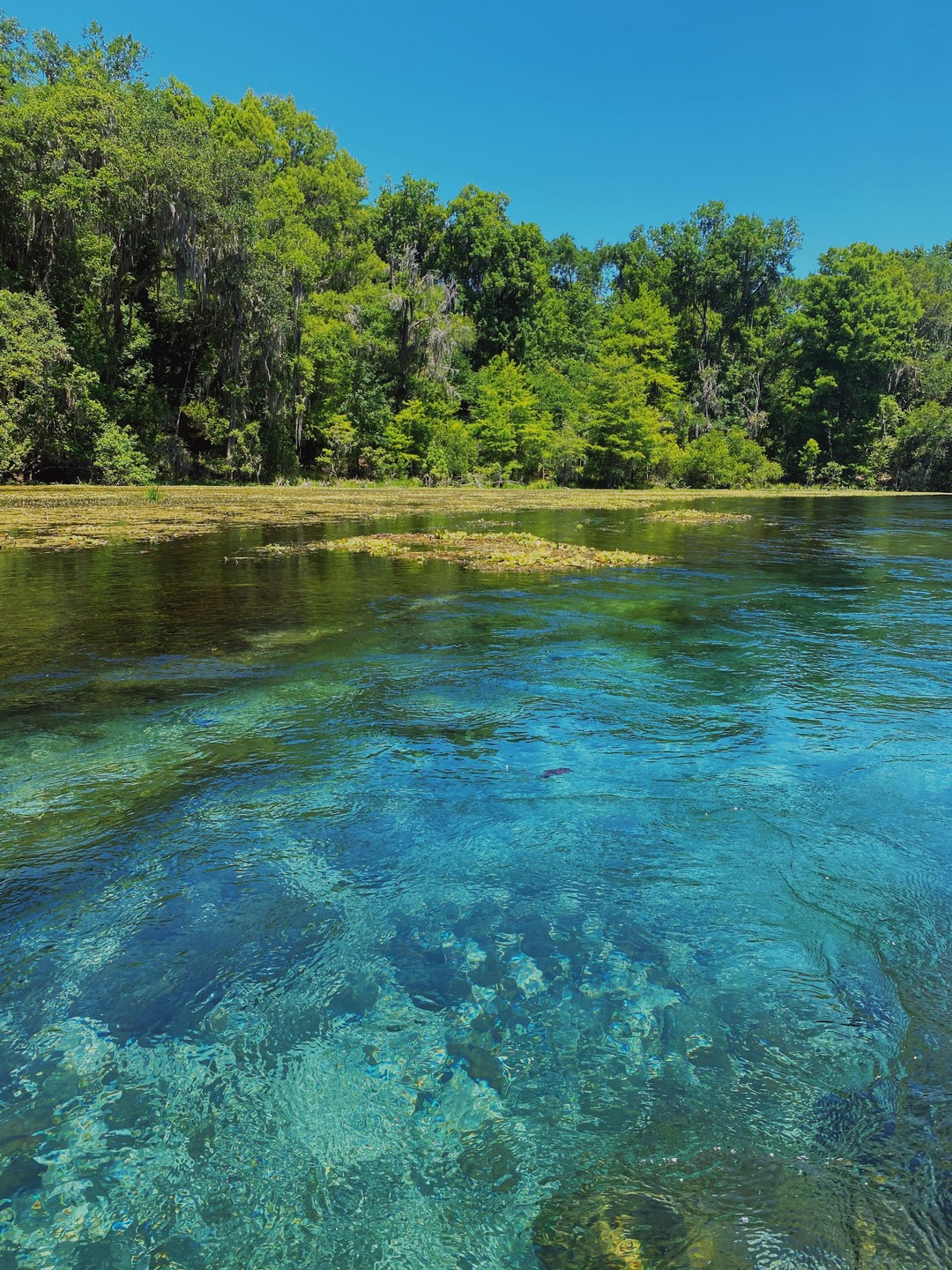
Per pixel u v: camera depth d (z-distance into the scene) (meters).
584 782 3.55
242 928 2.43
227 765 3.73
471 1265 1.38
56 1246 1.41
